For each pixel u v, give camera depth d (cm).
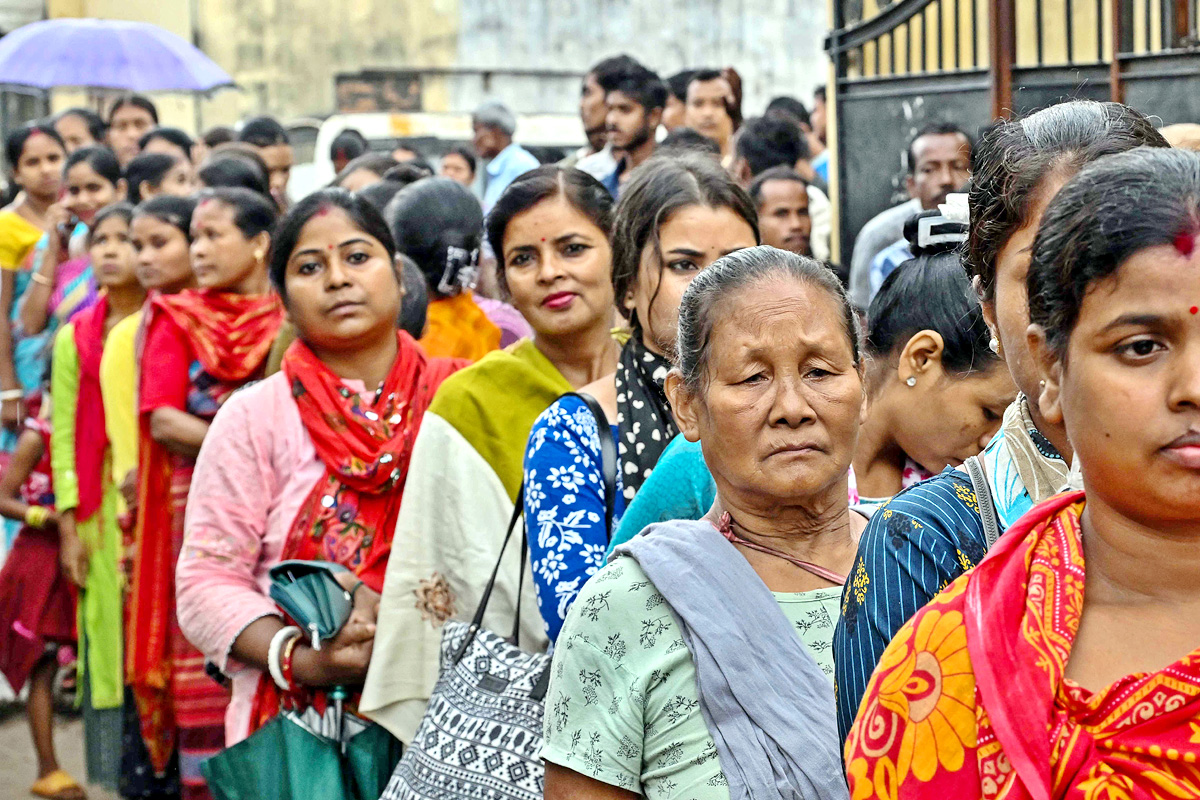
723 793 210
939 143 720
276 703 408
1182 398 119
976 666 128
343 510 414
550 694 226
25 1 1872
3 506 658
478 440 379
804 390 229
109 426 609
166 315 540
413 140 1498
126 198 923
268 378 432
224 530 414
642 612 220
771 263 237
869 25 876
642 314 341
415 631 383
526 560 359
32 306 833
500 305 599
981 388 250
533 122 1561
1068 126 192
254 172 803
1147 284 119
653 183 343
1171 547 127
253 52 1967
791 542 236
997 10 785
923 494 196
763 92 2016
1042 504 139
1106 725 122
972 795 129
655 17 1998
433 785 309
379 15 1977
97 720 632
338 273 417
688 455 282
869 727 138
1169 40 714
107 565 624
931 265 259
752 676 215
